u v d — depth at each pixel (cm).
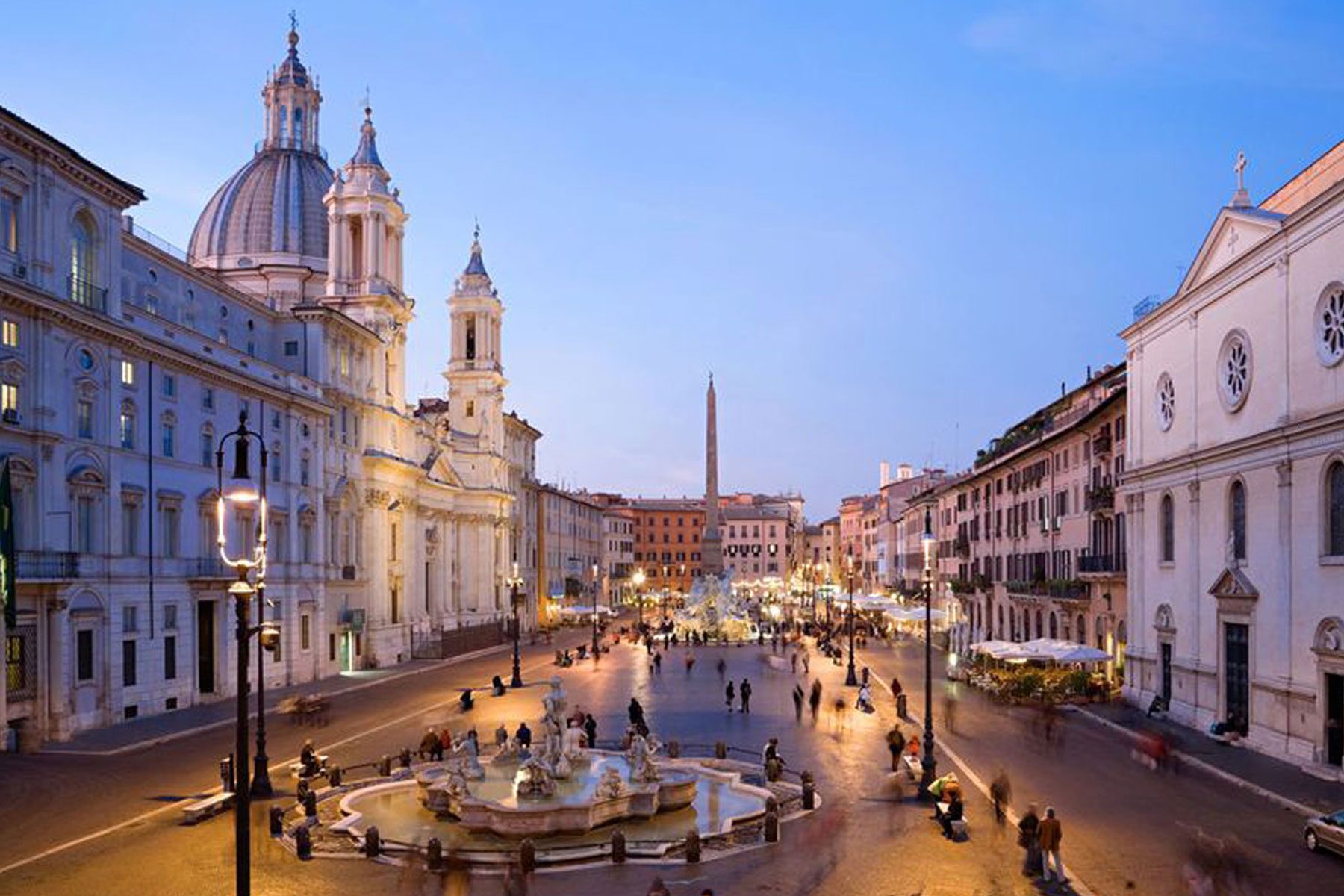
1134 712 4809
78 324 4344
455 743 4122
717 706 5325
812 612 13900
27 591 4044
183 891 2255
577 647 9075
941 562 10700
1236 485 4050
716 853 2552
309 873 2397
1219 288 4188
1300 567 3553
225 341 6488
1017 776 3406
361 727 4616
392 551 8162
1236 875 2252
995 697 5462
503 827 2711
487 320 11144
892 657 8431
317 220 8919
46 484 4184
